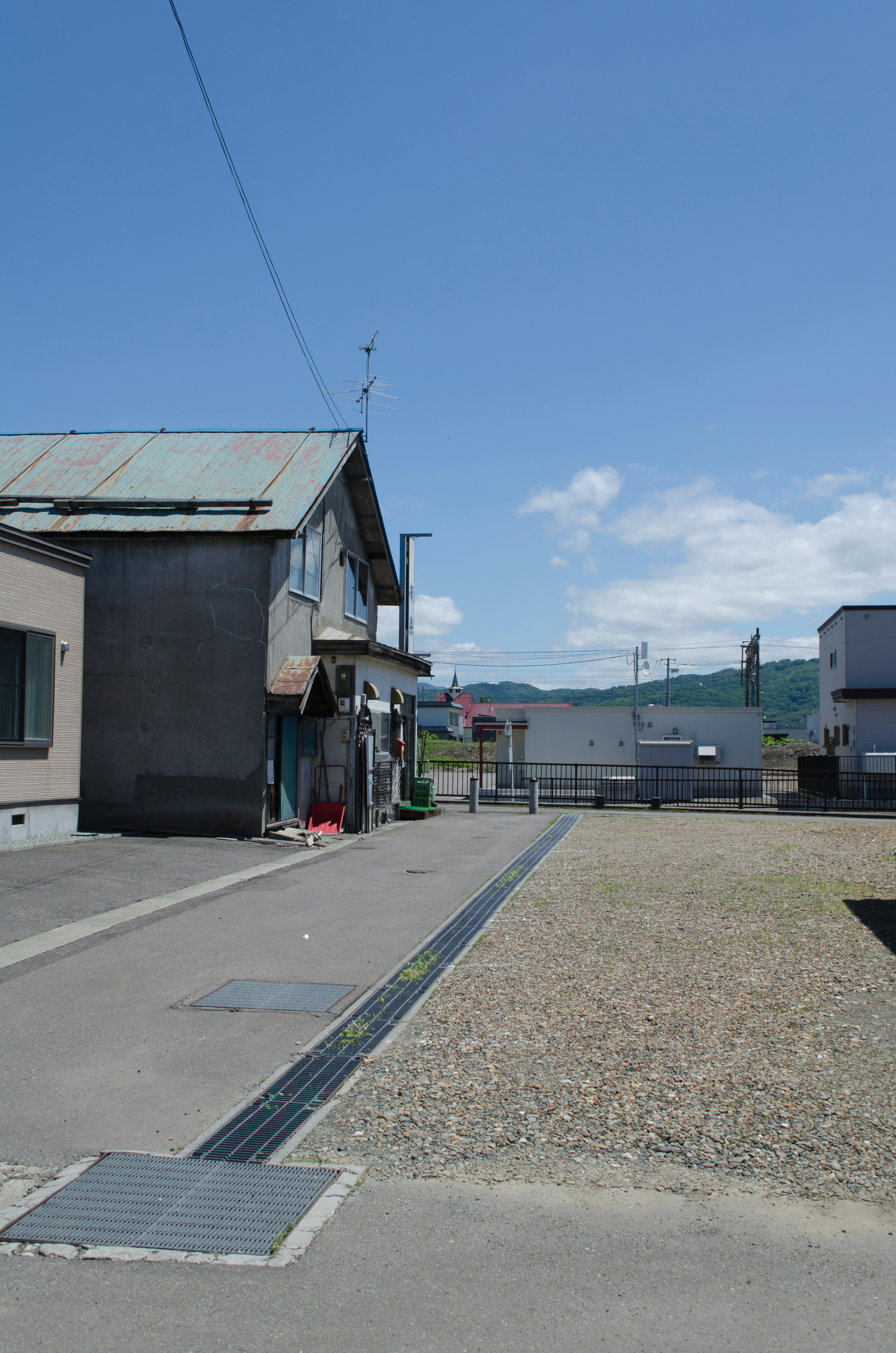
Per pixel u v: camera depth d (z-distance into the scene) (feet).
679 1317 10.59
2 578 42.50
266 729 51.83
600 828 68.08
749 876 42.04
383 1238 12.27
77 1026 20.80
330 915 32.99
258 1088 17.44
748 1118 15.70
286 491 55.98
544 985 23.82
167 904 33.68
